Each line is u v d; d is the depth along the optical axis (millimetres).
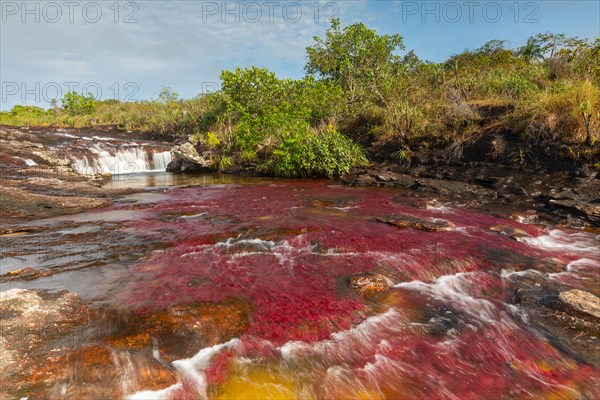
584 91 9898
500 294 4676
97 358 3328
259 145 16672
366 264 5492
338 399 2986
